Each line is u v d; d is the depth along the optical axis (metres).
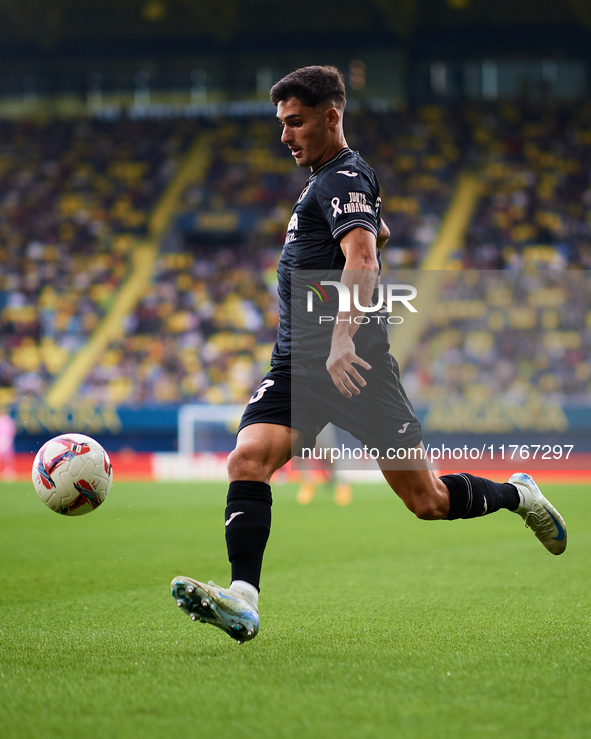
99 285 85.69
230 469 11.65
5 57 104.75
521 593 16.89
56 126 103.81
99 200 95.00
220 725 8.31
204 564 22.08
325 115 12.02
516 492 13.88
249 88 103.75
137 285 85.44
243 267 86.75
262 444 11.63
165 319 81.38
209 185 95.38
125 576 19.91
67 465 13.70
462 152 95.88
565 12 94.00
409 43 99.00
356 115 99.69
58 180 97.62
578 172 92.75
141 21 100.31
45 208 94.56
